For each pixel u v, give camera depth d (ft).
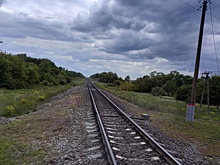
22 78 176.14
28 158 20.42
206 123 44.60
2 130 33.50
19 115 53.06
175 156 20.34
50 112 50.57
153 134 28.91
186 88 137.28
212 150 24.45
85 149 21.40
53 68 293.02
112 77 394.32
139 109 60.39
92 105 55.21
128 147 22.27
